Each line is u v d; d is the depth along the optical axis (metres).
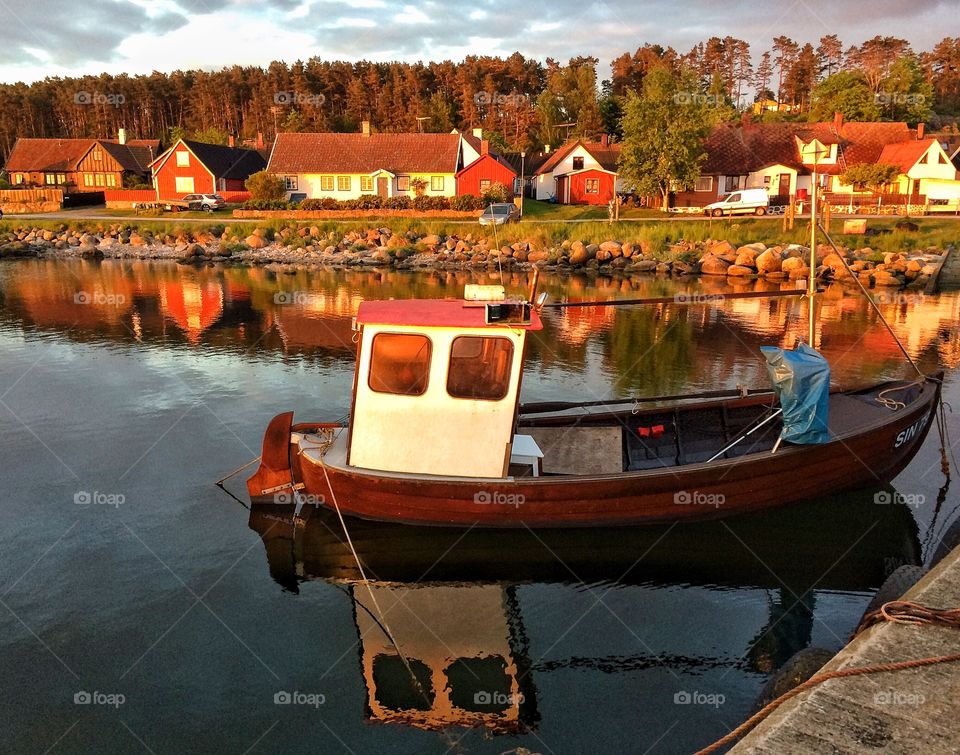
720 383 16.30
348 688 6.73
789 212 41.84
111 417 13.76
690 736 6.11
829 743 3.85
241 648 7.31
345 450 9.80
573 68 108.50
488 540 9.34
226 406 14.40
